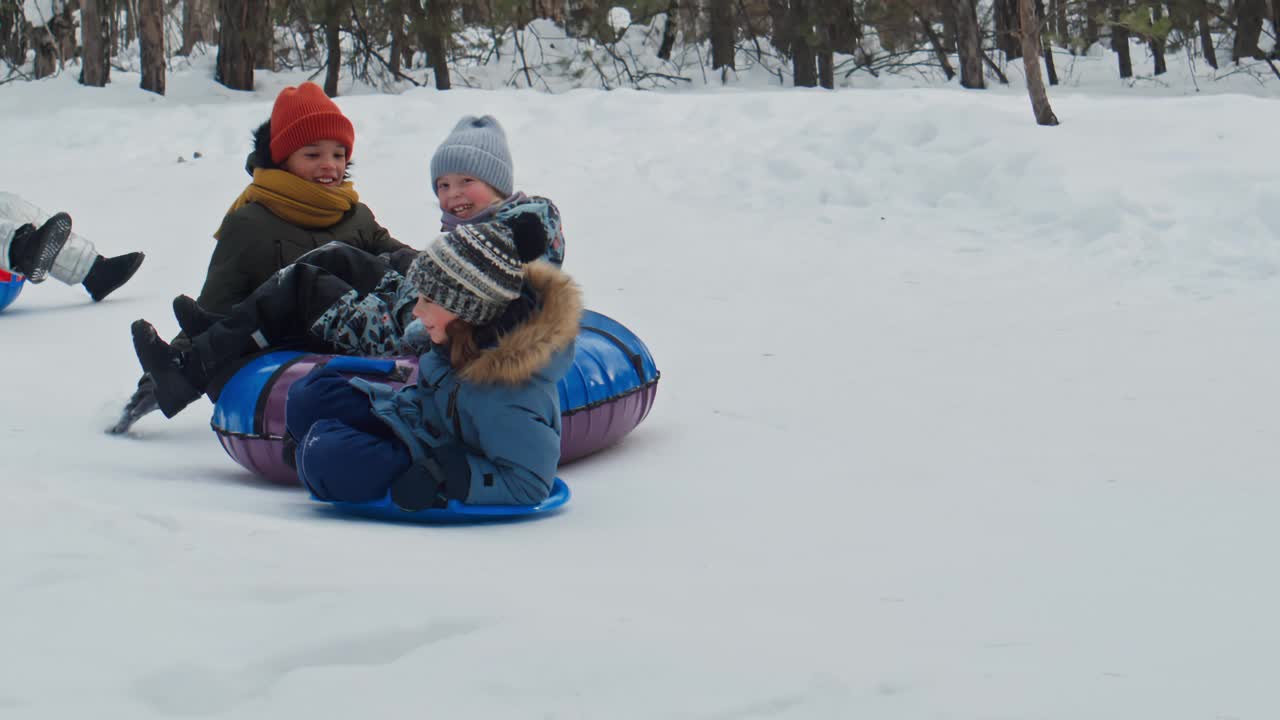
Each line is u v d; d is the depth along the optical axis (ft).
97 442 16.62
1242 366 19.62
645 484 14.57
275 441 14.37
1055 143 38.01
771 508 13.24
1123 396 18.20
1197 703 7.38
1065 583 10.18
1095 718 7.14
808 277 29.73
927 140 40.50
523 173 44.39
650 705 7.06
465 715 6.83
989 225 34.40
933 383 19.71
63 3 76.79
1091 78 85.30
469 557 10.63
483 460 12.51
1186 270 28.14
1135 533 11.84
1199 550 11.16
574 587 9.52
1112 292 26.68
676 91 74.74
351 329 15.67
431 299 12.30
